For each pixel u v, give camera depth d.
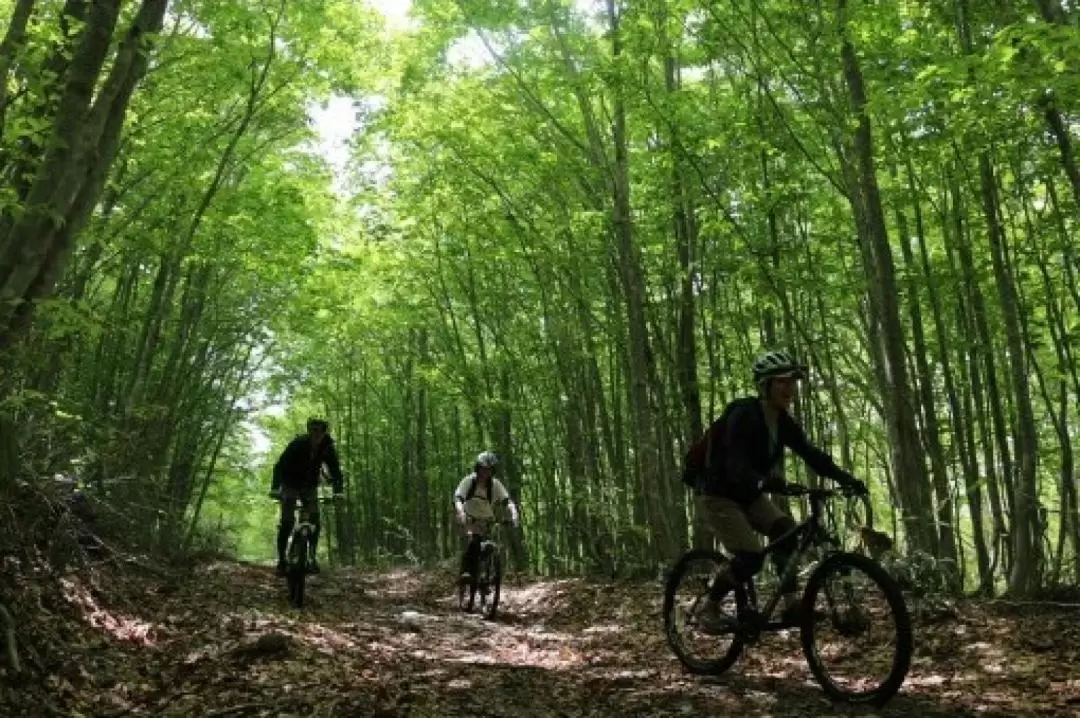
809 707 5.04
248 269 16.23
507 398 20.95
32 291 5.77
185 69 11.66
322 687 5.15
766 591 8.23
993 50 7.25
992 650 6.58
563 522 19.75
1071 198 12.65
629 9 11.76
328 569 23.77
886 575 5.05
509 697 5.39
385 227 18.06
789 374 5.57
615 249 14.62
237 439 30.84
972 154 10.71
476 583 11.34
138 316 12.77
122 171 12.38
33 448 6.63
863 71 10.68
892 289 9.88
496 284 19.48
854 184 10.76
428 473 28.08
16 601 5.12
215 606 7.81
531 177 15.56
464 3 13.42
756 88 12.70
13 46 5.59
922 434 13.41
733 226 12.18
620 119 13.20
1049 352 16.50
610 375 17.81
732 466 5.50
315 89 13.99
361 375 33.75
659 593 10.91
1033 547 10.76
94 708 4.52
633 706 5.15
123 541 9.09
